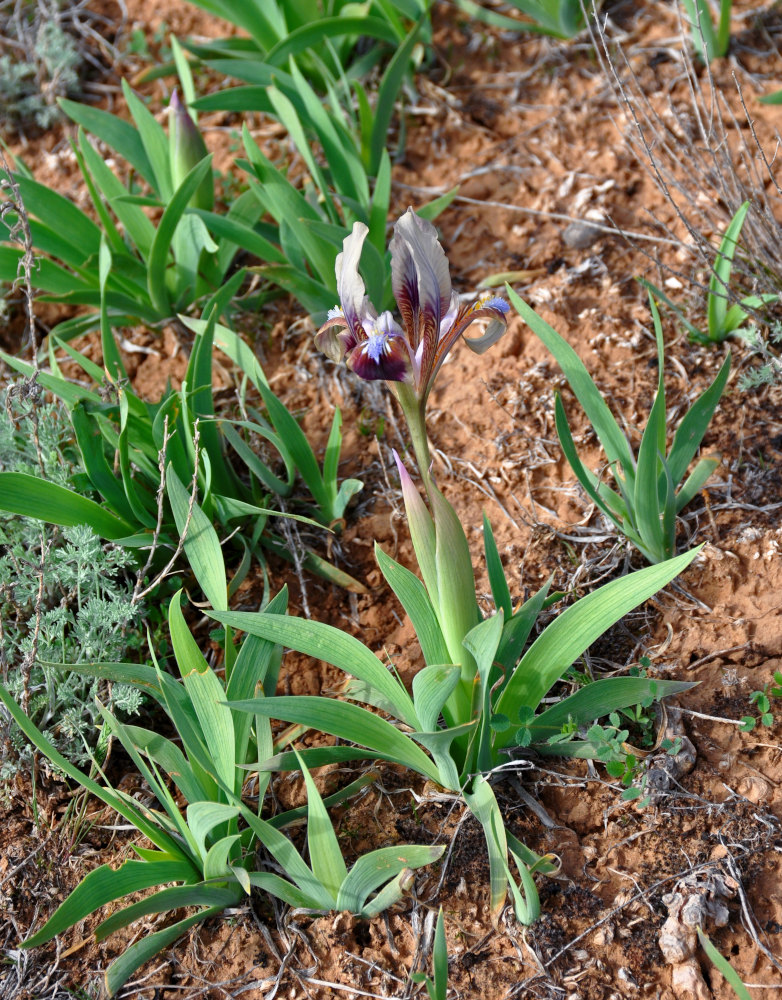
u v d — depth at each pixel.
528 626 0.74
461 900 0.72
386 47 1.06
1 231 0.88
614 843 0.73
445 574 0.69
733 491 0.82
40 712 0.78
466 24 1.11
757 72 1.00
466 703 0.72
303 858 0.74
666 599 0.79
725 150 0.86
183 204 0.85
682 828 0.73
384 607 0.82
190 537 0.75
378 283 0.86
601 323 0.89
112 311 0.95
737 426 0.84
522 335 0.89
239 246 0.90
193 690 0.71
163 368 0.91
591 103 1.02
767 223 0.85
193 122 0.88
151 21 1.19
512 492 0.84
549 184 0.97
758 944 0.70
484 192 0.99
